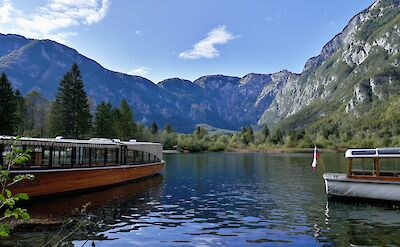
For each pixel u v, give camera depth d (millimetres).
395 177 29375
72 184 33375
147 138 149750
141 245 17719
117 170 41656
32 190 28562
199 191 38875
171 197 34250
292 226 22172
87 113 97312
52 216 23438
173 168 74500
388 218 24578
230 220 23891
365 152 31422
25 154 7363
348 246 17797
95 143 37969
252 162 97688
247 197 34625
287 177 55125
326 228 21672
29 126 105250
